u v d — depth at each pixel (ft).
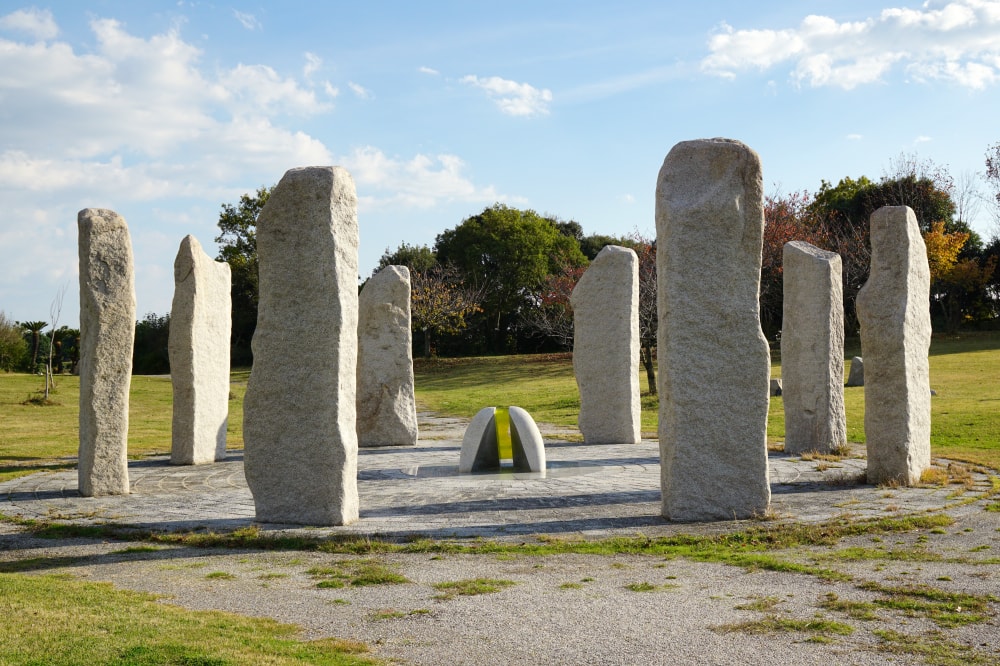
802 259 46.34
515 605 19.08
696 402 28.60
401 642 16.61
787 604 18.90
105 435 36.29
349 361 29.12
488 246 180.14
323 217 28.27
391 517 29.89
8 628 16.48
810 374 45.98
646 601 19.30
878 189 160.04
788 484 36.04
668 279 28.84
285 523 28.63
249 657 15.07
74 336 141.90
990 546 24.48
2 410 84.69
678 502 28.60
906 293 35.37
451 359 164.66
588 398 54.85
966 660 15.24
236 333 179.63
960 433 52.29
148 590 20.68
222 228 176.14
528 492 34.99
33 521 30.17
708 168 29.07
